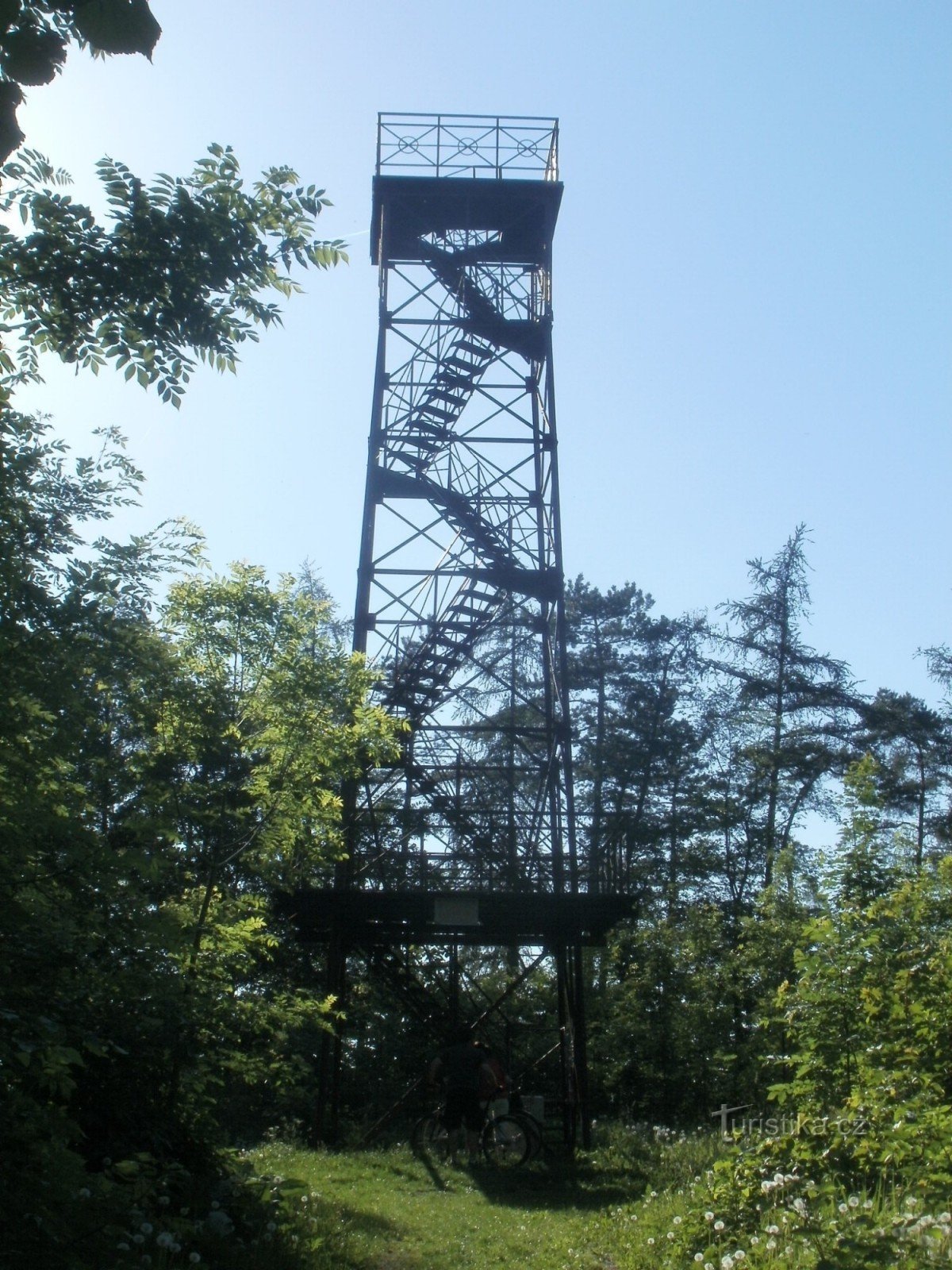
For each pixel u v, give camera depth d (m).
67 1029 7.23
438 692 22.30
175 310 7.02
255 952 12.80
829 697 34.47
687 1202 9.84
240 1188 9.78
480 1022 20.77
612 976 30.88
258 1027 11.32
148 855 7.45
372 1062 27.48
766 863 33.91
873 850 11.30
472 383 23.36
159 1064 9.57
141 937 8.30
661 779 36.69
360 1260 9.92
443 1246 11.02
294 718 11.73
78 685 7.57
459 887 21.06
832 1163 8.30
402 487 22.20
